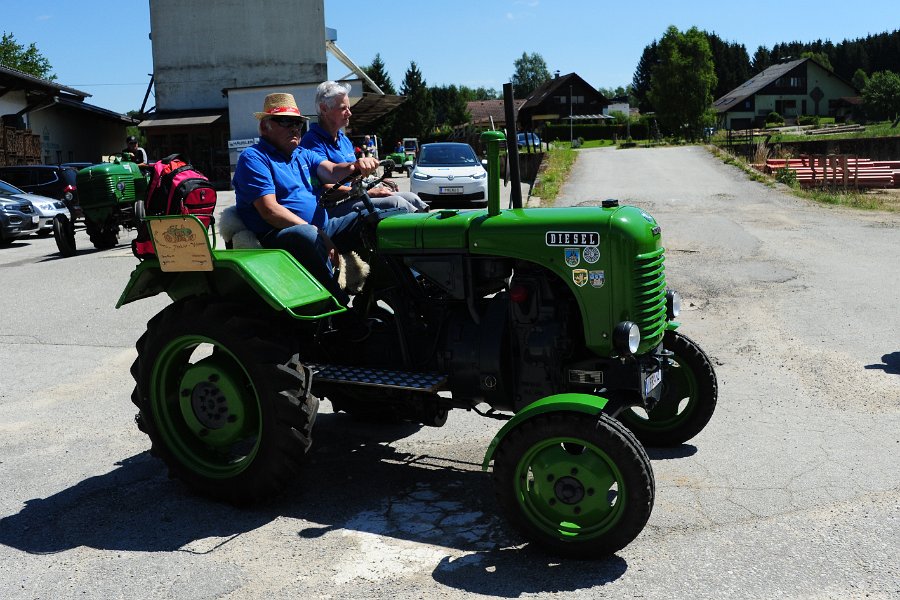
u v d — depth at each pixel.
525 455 3.62
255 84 34.69
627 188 20.28
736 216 15.37
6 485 4.61
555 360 4.01
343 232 4.59
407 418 4.59
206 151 33.50
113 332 8.33
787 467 4.59
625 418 5.02
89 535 3.96
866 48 127.69
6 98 29.62
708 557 3.60
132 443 5.27
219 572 3.57
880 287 9.11
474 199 17.05
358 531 3.94
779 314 8.12
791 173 21.14
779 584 3.35
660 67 51.06
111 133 41.50
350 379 4.25
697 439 5.08
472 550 3.73
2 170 21.91
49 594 3.43
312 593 3.38
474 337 4.16
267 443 4.04
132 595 3.40
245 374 4.28
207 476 4.26
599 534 3.53
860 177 21.52
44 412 5.94
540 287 4.01
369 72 71.31
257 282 3.94
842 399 5.69
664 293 4.12
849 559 3.54
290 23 34.47
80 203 14.59
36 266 13.10
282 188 4.64
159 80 34.72
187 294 4.51
